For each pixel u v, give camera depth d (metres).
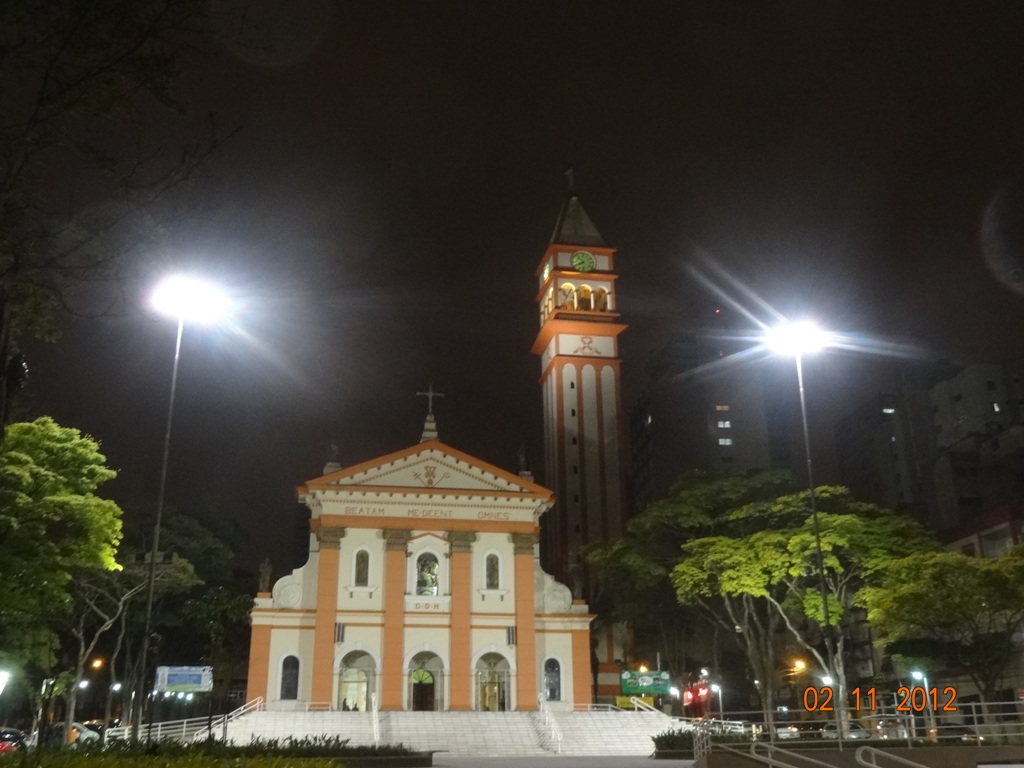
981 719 49.53
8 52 13.98
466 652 59.16
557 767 36.56
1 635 43.88
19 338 16.81
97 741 25.16
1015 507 64.38
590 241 106.94
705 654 73.94
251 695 57.06
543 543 100.56
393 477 62.47
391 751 38.06
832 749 30.41
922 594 43.56
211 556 72.44
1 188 14.03
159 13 14.40
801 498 56.62
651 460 130.75
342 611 59.06
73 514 37.34
